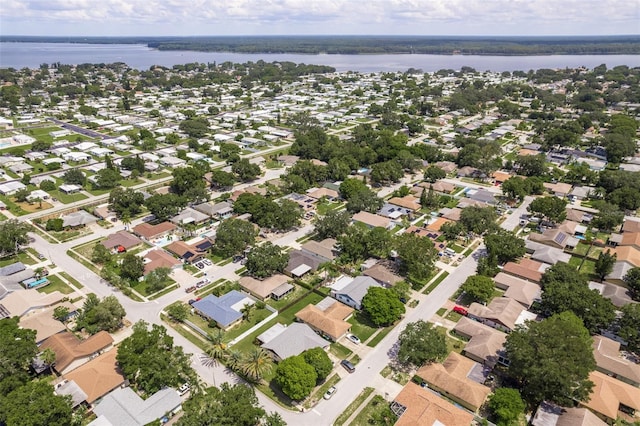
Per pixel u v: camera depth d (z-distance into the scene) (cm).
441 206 16512
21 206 16400
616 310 9938
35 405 6581
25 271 11706
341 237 12988
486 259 11862
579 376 7219
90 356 8738
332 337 9331
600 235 14200
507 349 8125
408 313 10369
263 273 11288
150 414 7194
